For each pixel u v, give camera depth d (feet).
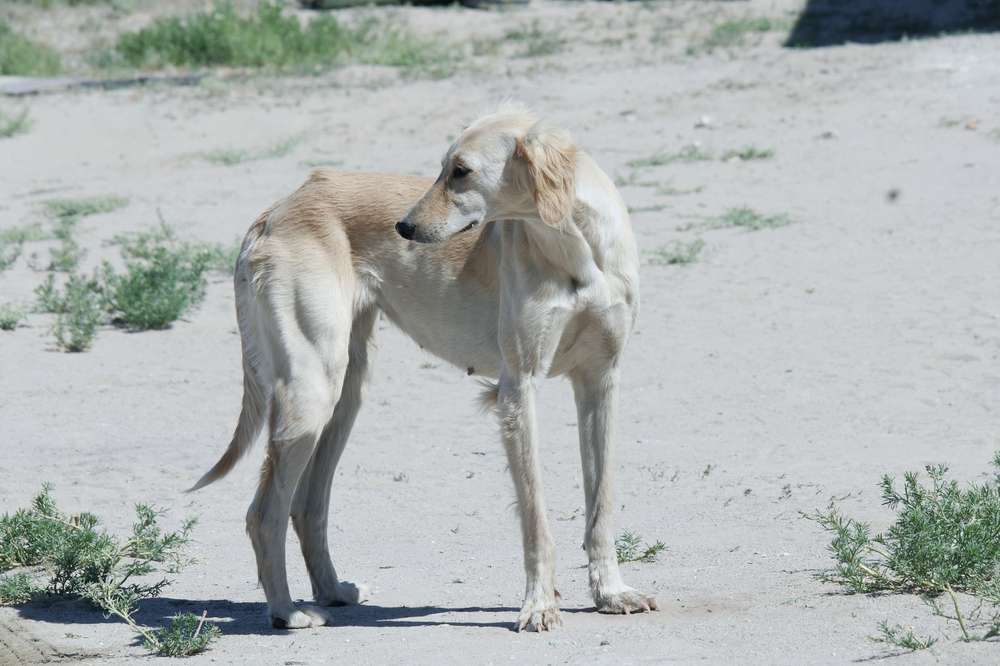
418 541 88.69
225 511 96.94
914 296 154.40
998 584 63.82
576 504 95.86
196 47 400.06
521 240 66.64
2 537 83.05
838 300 155.53
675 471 101.71
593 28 404.98
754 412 117.70
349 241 74.28
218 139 301.22
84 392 131.75
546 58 366.84
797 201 211.61
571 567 81.35
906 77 299.79
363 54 391.45
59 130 313.12
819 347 137.28
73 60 423.23
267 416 74.23
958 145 239.50
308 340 71.87
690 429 113.91
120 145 300.81
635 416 118.83
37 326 160.56
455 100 320.91
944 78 294.66
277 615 69.67
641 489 97.81
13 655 65.21
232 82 361.71
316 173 76.33
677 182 232.12
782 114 280.51
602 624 66.28
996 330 137.80
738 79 318.04
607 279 67.36
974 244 176.45
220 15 415.85
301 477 75.46
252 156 284.41
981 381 121.80
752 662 57.11
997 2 377.71
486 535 89.51
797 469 99.81
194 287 169.17
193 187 256.32
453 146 66.74
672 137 270.67
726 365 133.28
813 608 65.67
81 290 164.76
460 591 76.38
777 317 150.10
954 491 72.69
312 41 395.55
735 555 79.82
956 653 56.29
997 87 281.54
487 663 59.57
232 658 63.41
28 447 112.98
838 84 300.81
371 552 86.43
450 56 383.04
